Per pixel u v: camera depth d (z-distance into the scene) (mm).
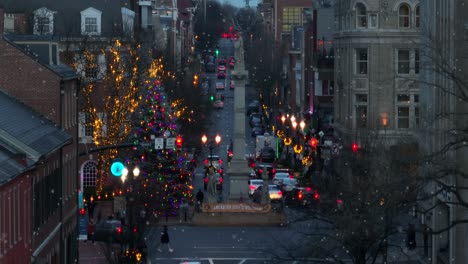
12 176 100875
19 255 108375
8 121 117562
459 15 133750
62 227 138750
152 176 176500
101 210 191375
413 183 124688
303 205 155625
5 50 138375
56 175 134875
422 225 140000
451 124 133875
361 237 111875
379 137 182000
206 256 151875
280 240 153375
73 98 151875
